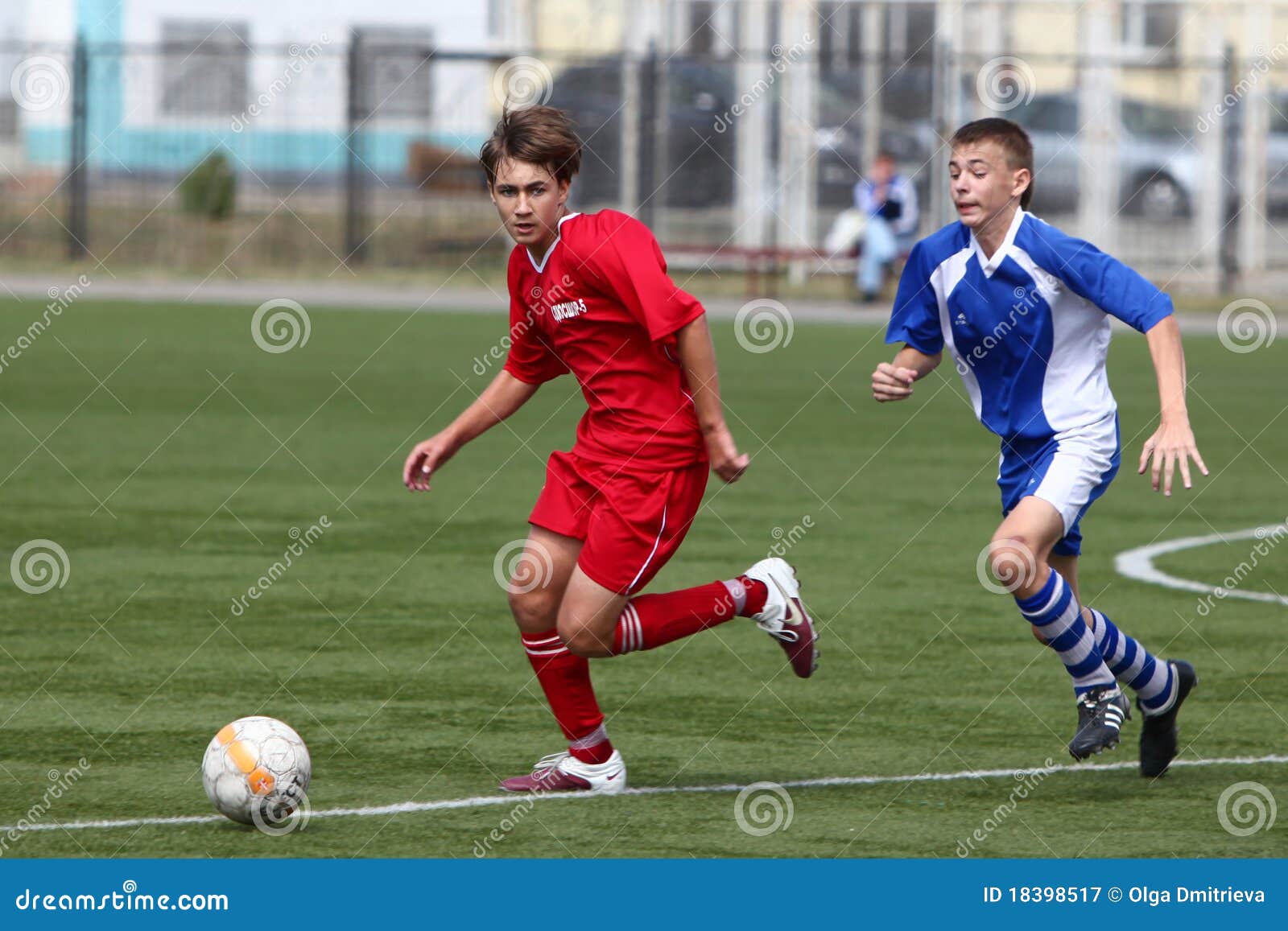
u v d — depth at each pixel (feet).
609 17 341.41
